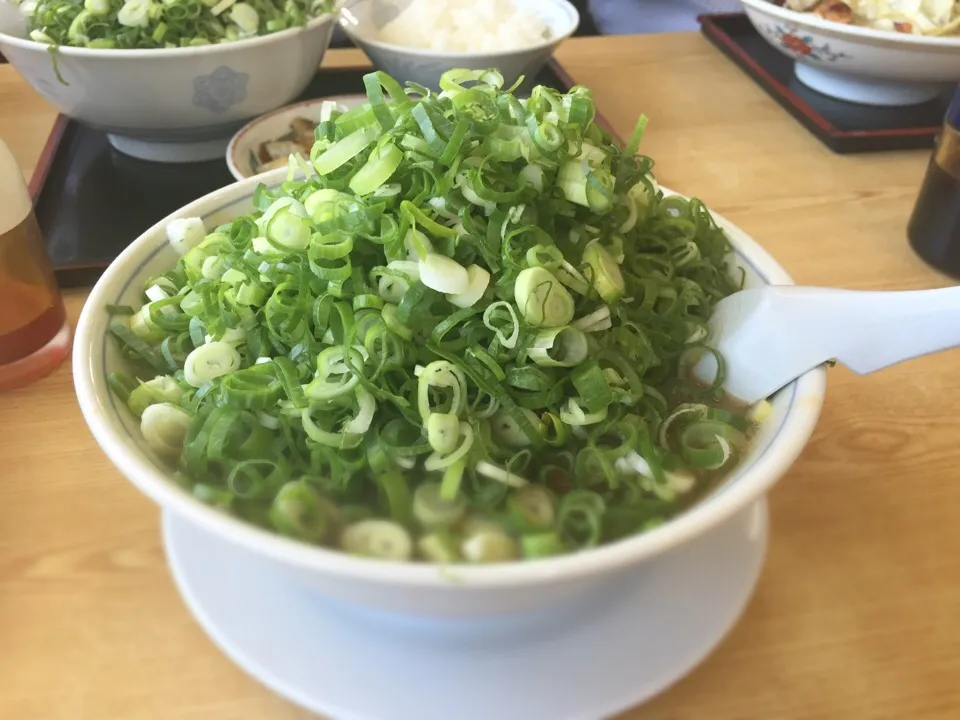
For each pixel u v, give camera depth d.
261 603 0.18
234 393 0.18
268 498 0.17
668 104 0.44
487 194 0.18
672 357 0.21
